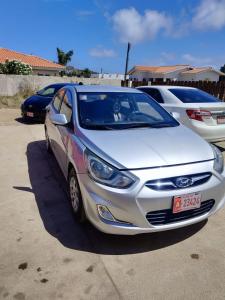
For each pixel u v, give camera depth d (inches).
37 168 201.6
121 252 111.3
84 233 123.0
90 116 144.8
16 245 114.0
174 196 103.3
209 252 112.3
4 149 250.1
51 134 200.4
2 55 1237.7
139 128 139.9
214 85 506.0
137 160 106.9
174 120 159.3
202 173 110.1
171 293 91.8
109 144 117.3
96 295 90.6
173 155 112.1
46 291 91.7
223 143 284.5
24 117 381.1
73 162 126.2
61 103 185.9
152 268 102.8
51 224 129.4
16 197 155.9
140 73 1925.4
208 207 115.6
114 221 104.7
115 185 103.0
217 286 95.0
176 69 1787.6
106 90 168.6
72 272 100.1
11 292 90.9
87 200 110.8
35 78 751.7
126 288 93.6
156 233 124.3
